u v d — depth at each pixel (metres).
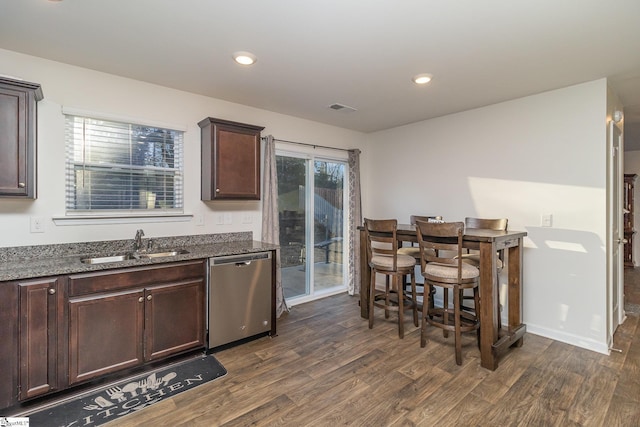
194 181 3.32
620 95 3.34
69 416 2.00
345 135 4.76
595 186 2.93
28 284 2.02
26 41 2.27
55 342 2.11
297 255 4.33
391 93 3.26
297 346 2.99
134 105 2.95
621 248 3.59
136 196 3.02
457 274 2.68
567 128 3.08
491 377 2.46
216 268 2.82
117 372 2.36
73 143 2.71
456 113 3.93
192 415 2.02
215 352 2.85
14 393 1.99
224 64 2.62
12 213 2.43
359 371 2.54
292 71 2.74
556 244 3.16
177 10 1.89
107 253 2.80
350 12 1.90
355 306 4.17
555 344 3.05
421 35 2.15
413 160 4.43
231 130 3.26
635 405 2.12
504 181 3.52
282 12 1.90
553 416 2.02
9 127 2.17
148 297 2.47
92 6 1.85
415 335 3.24
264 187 3.80
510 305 3.02
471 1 1.78
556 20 1.96
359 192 4.73
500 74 2.79
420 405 2.12
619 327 3.44
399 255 3.37
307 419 1.99
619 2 1.78
